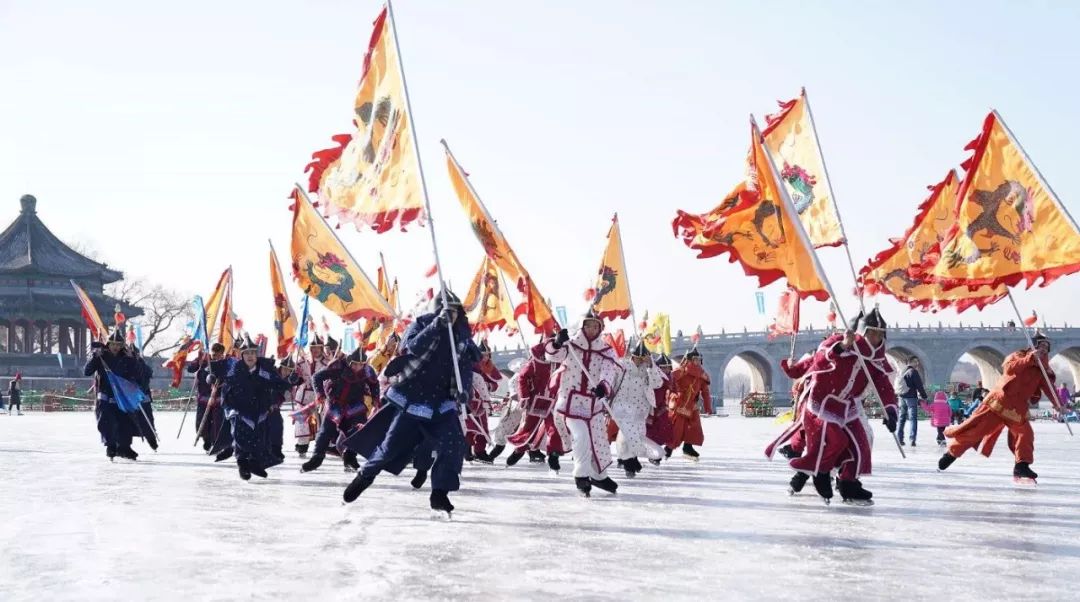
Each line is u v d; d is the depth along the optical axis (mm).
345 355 15508
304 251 14234
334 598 6297
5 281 89062
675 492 12539
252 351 14117
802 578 6992
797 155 14805
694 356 18500
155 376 92500
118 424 17672
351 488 9836
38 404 63156
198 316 19641
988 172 13852
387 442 9773
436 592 6484
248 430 13961
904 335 110000
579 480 11977
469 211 12375
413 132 11086
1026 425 13820
